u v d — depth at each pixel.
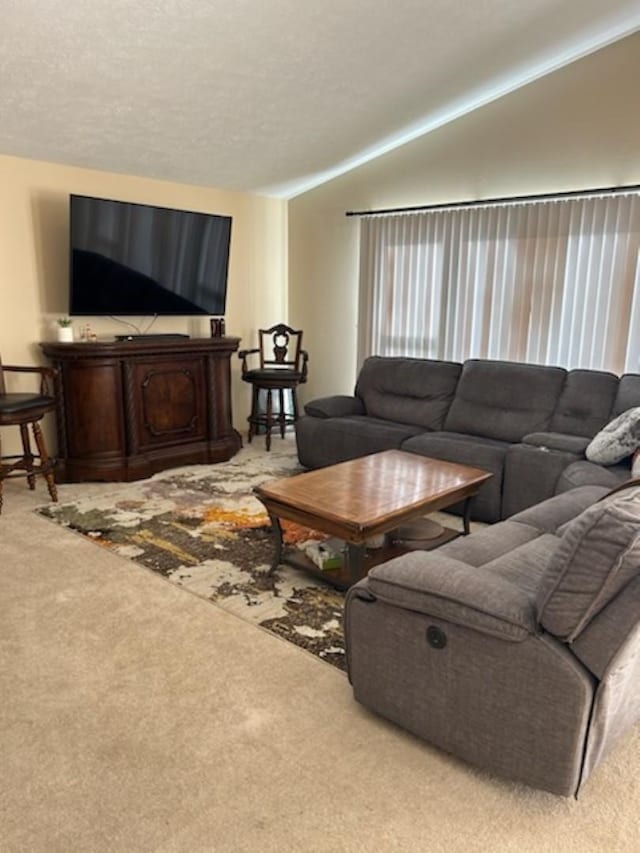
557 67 4.15
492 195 4.61
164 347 4.46
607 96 3.98
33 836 1.54
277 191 5.67
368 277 5.36
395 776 1.74
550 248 4.32
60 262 4.43
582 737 1.55
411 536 3.07
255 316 5.90
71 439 4.29
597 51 3.97
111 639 2.39
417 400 4.56
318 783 1.72
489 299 4.66
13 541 3.30
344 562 2.83
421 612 1.76
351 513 2.58
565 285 4.29
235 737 1.89
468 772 1.76
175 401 4.65
